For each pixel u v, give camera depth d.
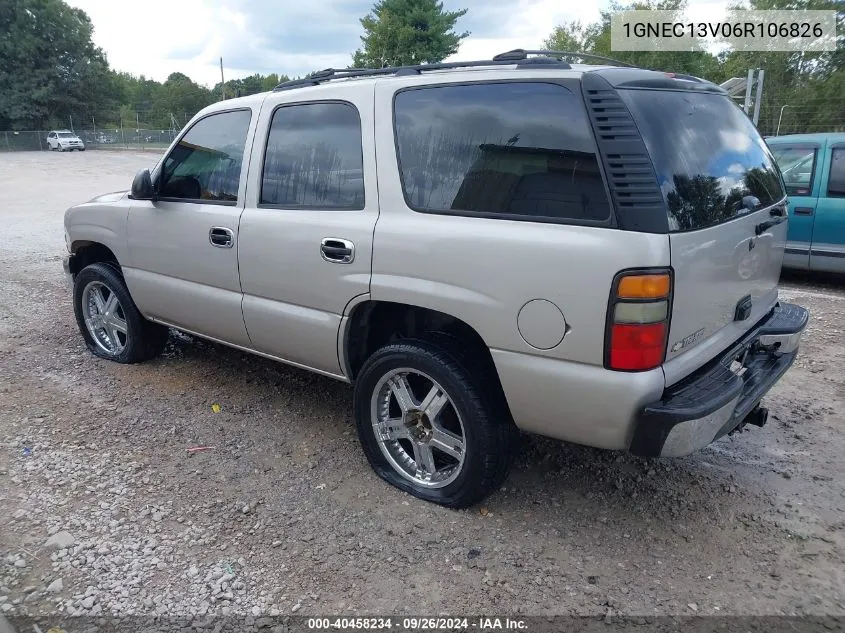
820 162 7.19
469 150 2.79
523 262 2.54
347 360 3.35
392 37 34.72
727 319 2.89
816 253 7.25
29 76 60.03
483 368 2.90
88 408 4.16
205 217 3.83
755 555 2.82
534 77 2.64
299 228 3.32
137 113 67.69
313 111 3.38
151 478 3.37
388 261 2.96
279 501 3.18
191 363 4.93
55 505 3.11
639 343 2.36
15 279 7.65
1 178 23.50
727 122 3.11
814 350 5.24
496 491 3.27
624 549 2.85
